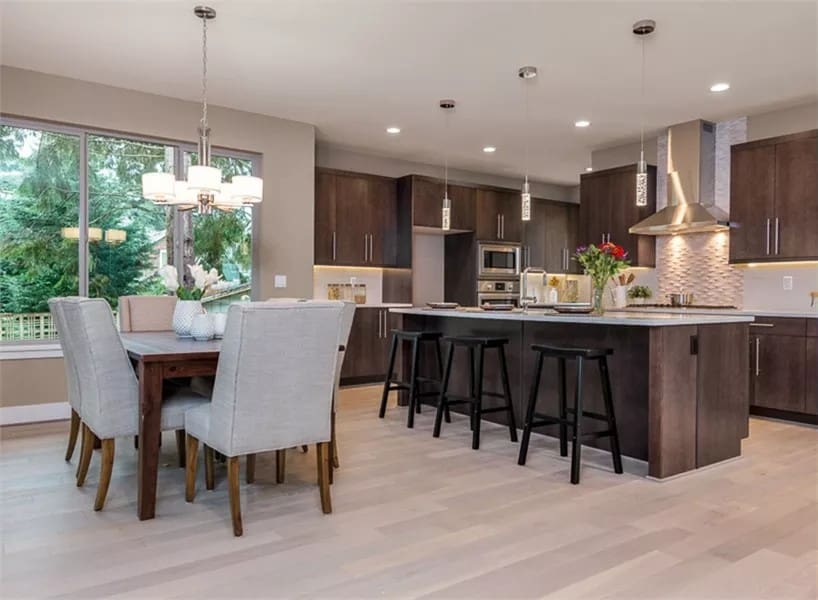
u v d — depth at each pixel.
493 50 3.87
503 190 7.47
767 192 4.95
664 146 5.92
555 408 3.97
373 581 1.99
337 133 5.97
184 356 2.59
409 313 4.96
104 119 4.59
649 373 3.17
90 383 2.69
